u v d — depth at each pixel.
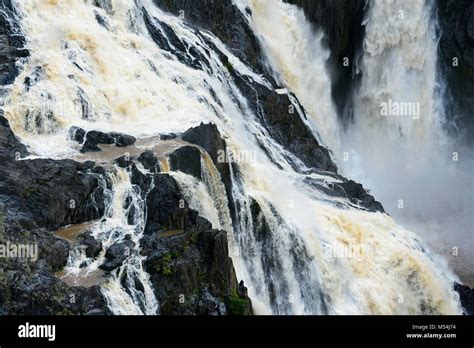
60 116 34.72
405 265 37.62
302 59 50.84
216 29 46.38
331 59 53.12
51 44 37.66
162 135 35.22
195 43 43.28
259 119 43.16
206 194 32.97
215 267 30.36
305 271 34.75
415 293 37.44
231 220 34.12
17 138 32.72
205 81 41.47
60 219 29.89
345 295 35.59
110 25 40.56
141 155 32.28
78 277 27.89
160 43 42.34
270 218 34.69
